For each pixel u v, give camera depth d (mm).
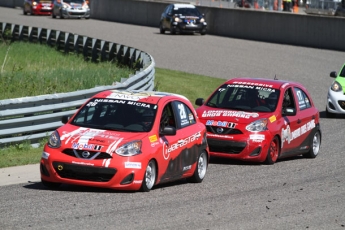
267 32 154750
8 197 38812
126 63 105312
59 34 131000
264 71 114812
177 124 44531
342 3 178500
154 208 37438
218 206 39000
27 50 127625
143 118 42688
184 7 165625
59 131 41594
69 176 40125
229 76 108500
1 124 52406
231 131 53094
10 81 81250
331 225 35875
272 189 44844
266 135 53281
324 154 60938
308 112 59062
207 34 168500
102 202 38188
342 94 82500
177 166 43875
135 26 185375
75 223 33469
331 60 128625
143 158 40500
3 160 49844
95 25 183875
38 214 35031
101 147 40062
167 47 140250
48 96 55906
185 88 94812
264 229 34312
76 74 91375
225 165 53312
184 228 33562
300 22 148250
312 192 44438
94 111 43406
